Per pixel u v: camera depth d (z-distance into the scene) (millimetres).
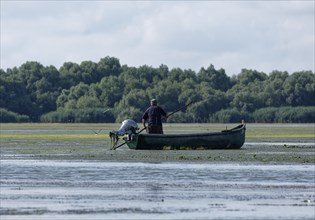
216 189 90750
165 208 79125
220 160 123438
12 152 144375
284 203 81625
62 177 101688
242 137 149375
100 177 101500
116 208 79125
